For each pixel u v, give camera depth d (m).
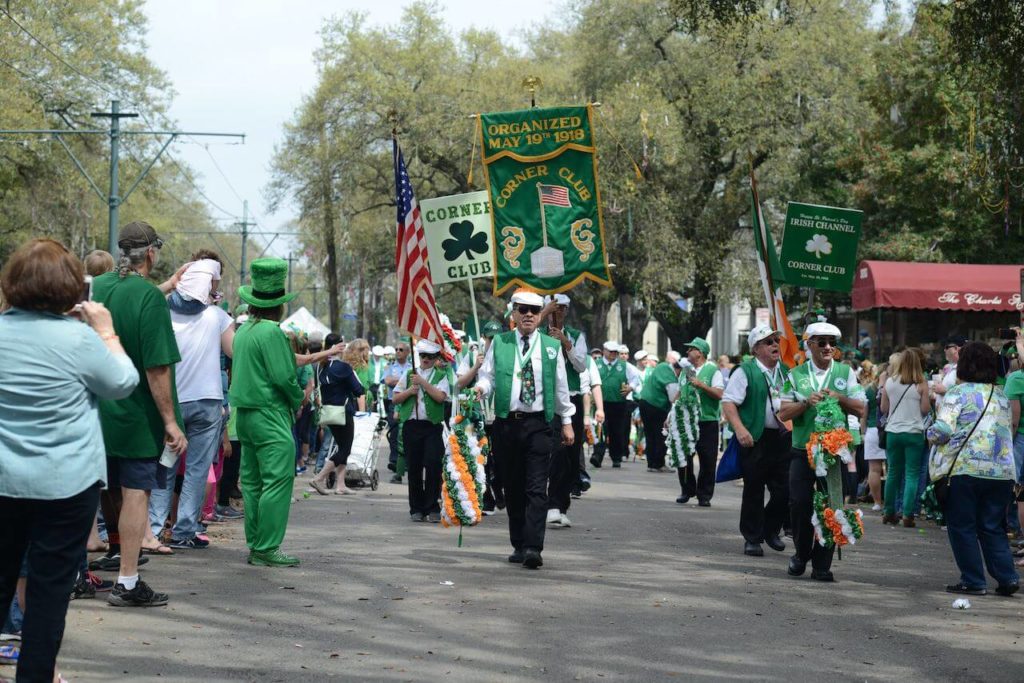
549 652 7.32
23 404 5.39
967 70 18.86
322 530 12.82
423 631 7.80
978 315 27.95
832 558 11.12
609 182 41.00
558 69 47.25
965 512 9.88
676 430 16.89
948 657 7.52
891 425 15.00
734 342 68.56
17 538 5.54
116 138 34.12
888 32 31.50
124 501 8.20
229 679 6.46
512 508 10.95
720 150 42.53
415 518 14.05
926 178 34.81
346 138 45.38
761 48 40.44
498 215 14.30
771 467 11.95
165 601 8.34
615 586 9.73
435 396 13.78
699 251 43.62
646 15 42.06
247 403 10.03
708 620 8.46
